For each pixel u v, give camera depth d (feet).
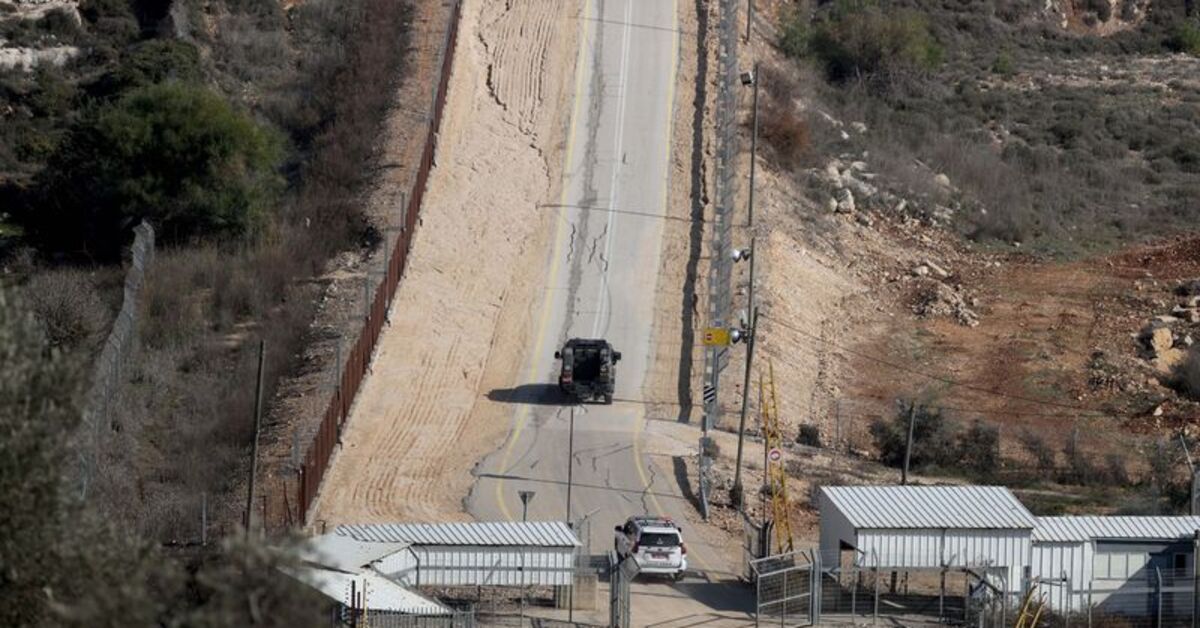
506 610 599.16
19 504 281.54
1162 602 614.75
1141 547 626.64
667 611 615.57
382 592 536.83
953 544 612.29
